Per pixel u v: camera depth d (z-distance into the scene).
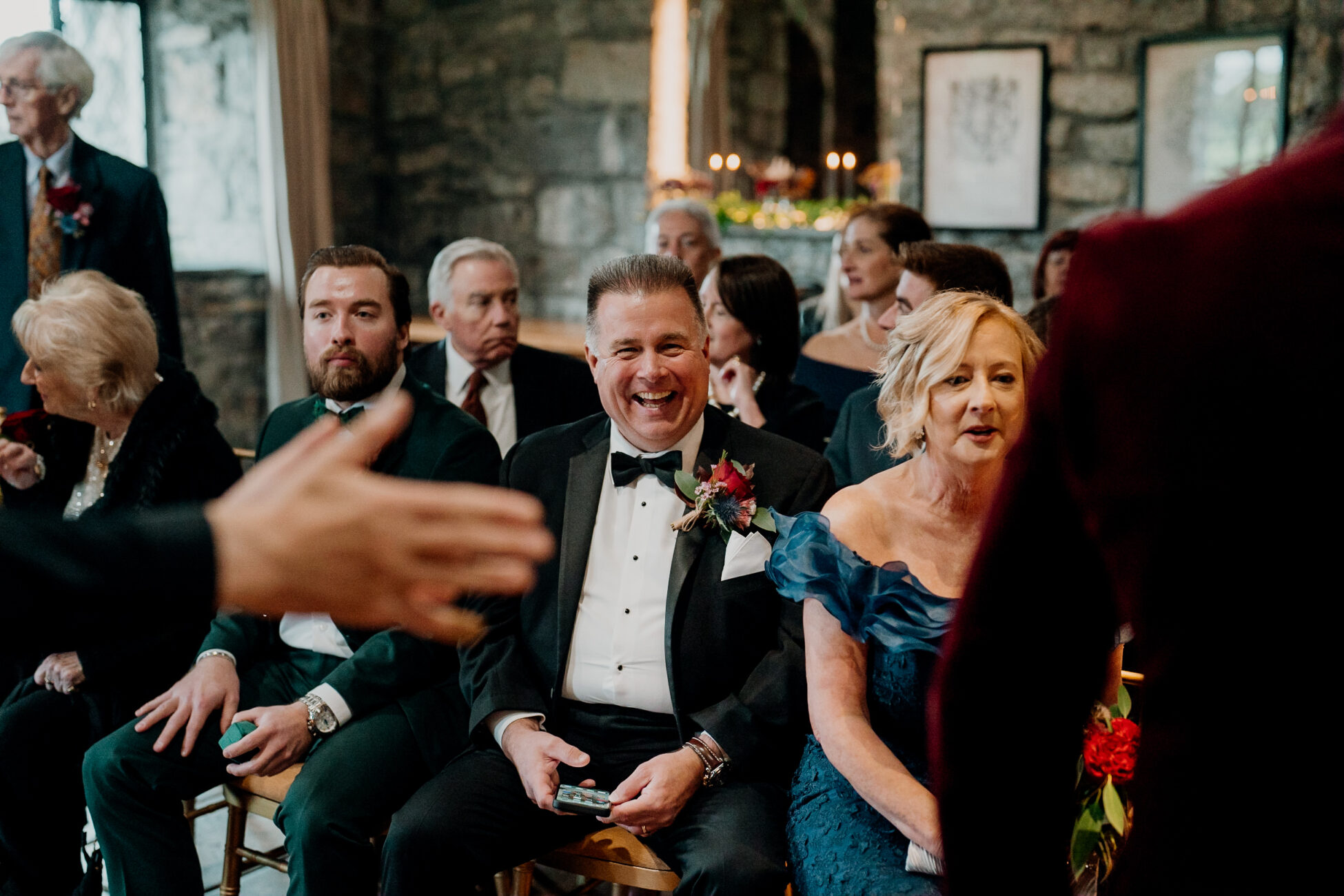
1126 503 0.67
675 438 2.12
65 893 2.42
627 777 2.04
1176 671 0.66
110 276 3.68
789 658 2.00
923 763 1.78
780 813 1.94
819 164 9.13
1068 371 0.71
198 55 6.92
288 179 6.91
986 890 0.81
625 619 2.07
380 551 0.55
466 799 1.96
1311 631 0.61
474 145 7.76
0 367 3.67
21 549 0.54
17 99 3.57
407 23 7.86
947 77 6.29
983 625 0.79
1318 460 0.61
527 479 2.23
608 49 7.25
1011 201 6.20
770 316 2.95
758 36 8.72
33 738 2.33
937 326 1.79
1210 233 0.66
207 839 2.95
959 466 1.78
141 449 2.42
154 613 0.55
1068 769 0.80
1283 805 0.62
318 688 2.21
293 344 7.02
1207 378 0.63
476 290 3.09
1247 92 5.55
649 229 4.23
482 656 2.12
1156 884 0.67
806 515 1.85
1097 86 5.95
